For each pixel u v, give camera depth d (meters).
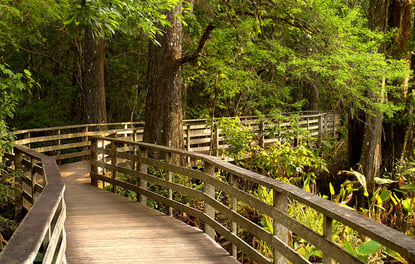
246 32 13.30
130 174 7.89
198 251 4.93
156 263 4.53
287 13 12.00
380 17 13.61
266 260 3.99
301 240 6.07
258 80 15.20
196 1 14.31
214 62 13.74
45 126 20.25
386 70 11.81
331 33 11.98
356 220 2.49
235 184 4.71
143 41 20.70
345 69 11.52
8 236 6.85
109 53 23.11
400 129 14.70
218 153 13.97
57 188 3.53
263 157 11.56
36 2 14.47
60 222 3.41
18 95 7.75
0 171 7.02
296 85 24.89
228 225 7.67
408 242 2.08
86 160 13.58
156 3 7.09
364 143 13.66
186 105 21.69
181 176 9.31
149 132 10.65
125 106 24.27
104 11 5.53
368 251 4.14
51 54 22.06
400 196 12.88
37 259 4.50
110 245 5.15
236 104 18.59
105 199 7.86
